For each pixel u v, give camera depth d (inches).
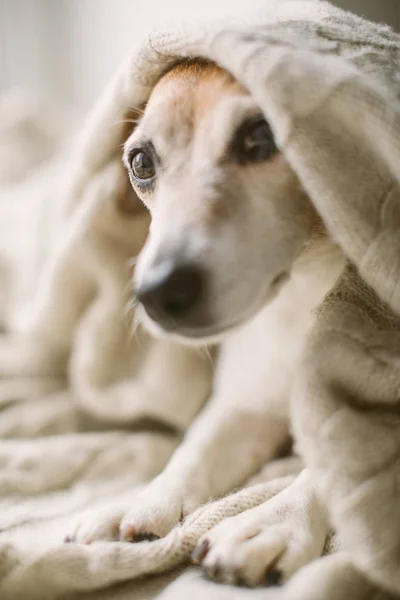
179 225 12.3
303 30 12.8
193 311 12.0
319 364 11.8
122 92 14.9
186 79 13.5
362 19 14.2
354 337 11.9
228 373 17.2
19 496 15.7
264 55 11.9
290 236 12.9
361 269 11.9
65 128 30.3
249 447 15.7
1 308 22.5
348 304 12.2
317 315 12.7
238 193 12.6
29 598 12.4
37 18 35.8
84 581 12.2
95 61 34.5
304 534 11.9
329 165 11.8
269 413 15.8
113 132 15.8
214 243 12.2
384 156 11.6
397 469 11.1
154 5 29.3
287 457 16.0
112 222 17.9
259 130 12.8
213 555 11.5
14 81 37.4
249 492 13.2
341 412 11.4
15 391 19.0
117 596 12.2
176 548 12.3
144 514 13.3
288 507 12.4
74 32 34.9
